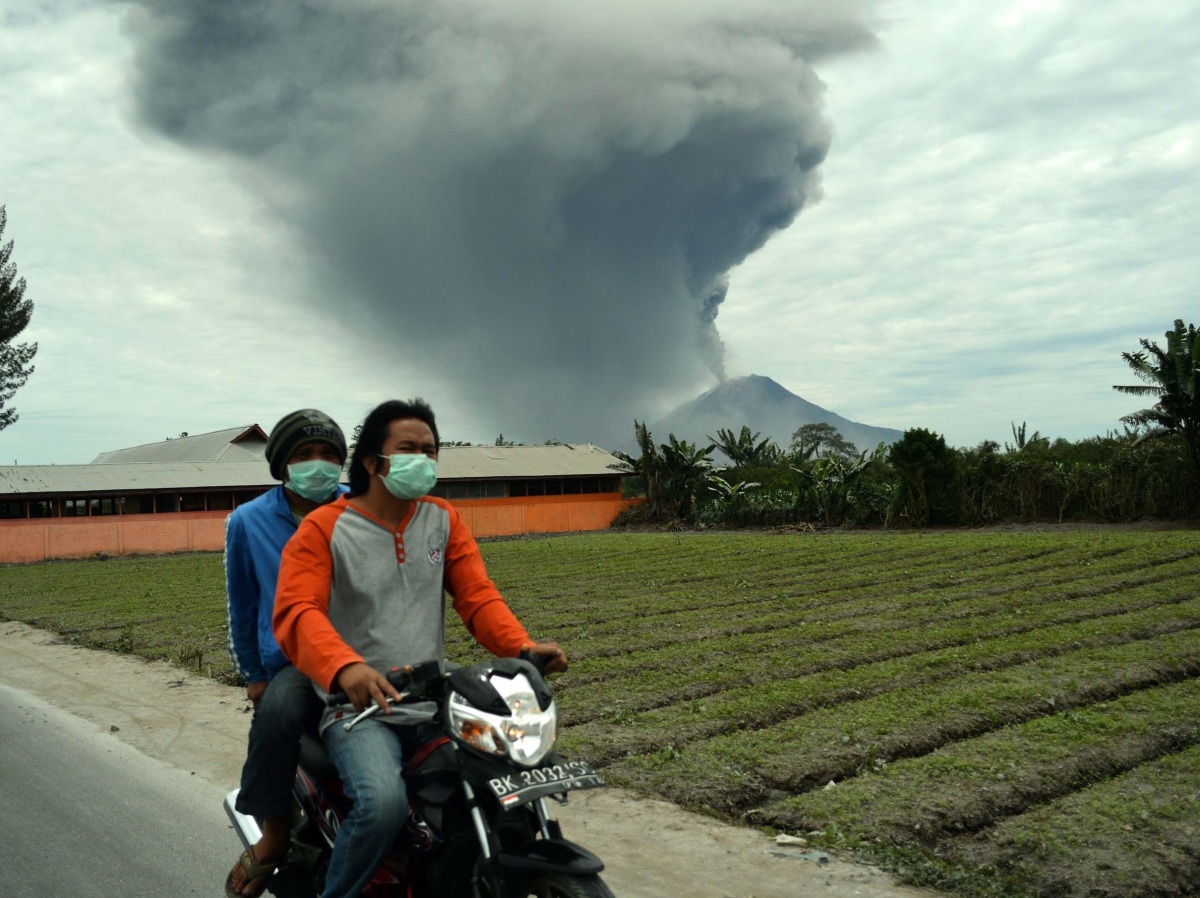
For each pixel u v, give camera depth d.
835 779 6.32
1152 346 30.03
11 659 13.12
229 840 5.66
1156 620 11.34
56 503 40.69
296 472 3.90
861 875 4.78
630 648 11.68
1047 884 4.58
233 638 4.00
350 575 3.35
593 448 58.47
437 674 3.13
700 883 4.76
